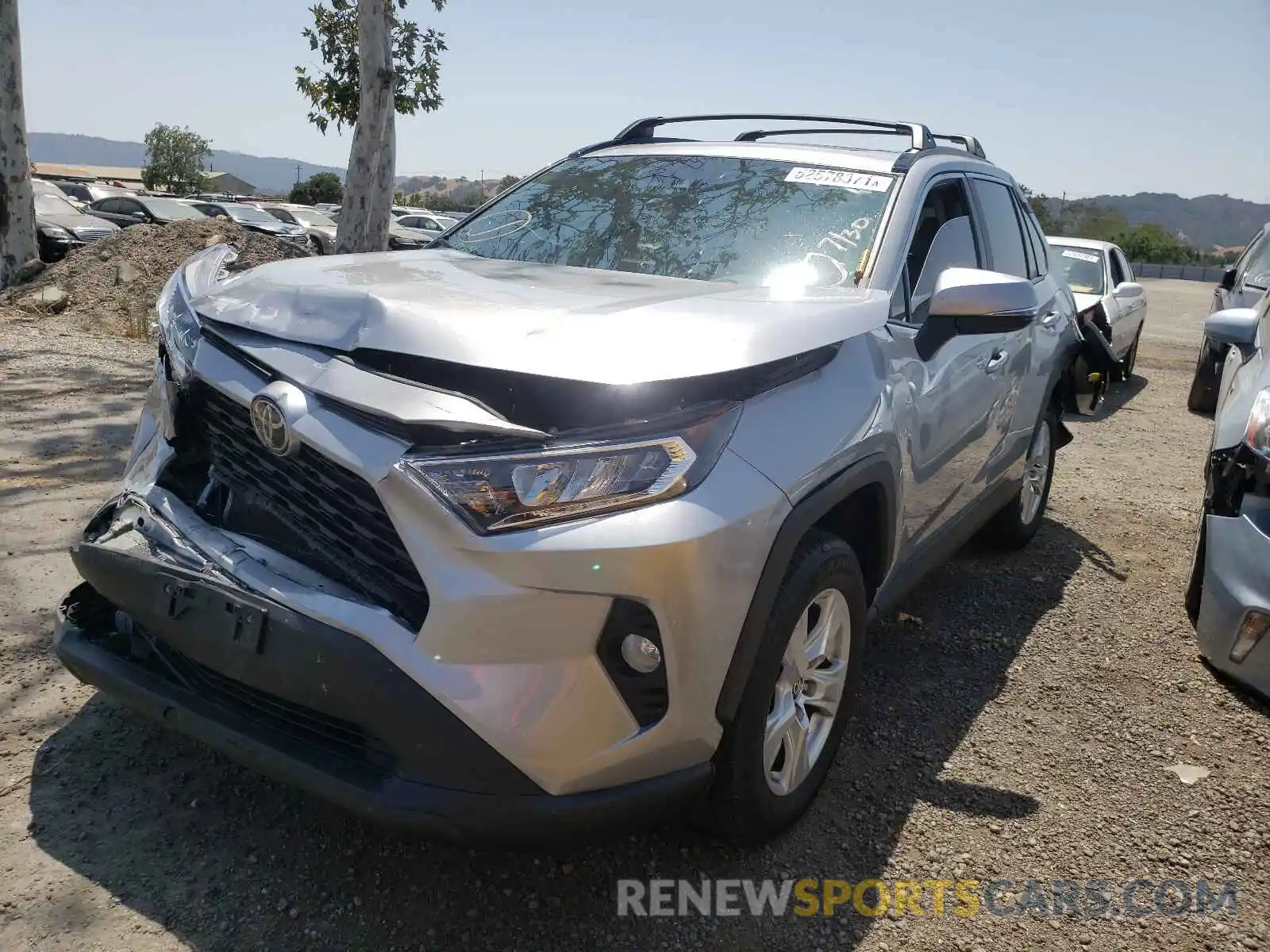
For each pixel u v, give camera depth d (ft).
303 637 6.89
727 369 7.25
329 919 7.43
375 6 35.86
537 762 6.64
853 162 11.79
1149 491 21.56
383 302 7.62
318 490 7.29
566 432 6.81
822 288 9.84
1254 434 11.87
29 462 17.11
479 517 6.53
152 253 37.40
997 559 16.55
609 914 7.75
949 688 11.93
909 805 9.50
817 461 7.82
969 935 7.88
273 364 7.52
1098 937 7.98
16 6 37.68
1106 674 12.55
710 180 11.90
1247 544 11.63
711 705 7.24
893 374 9.45
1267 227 31.45
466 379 7.20
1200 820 9.62
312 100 48.98
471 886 7.89
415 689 6.59
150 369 26.27
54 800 8.46
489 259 10.98
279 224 76.59
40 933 7.04
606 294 8.64
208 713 7.54
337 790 6.81
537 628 6.56
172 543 7.89
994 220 13.84
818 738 9.07
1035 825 9.36
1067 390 16.51
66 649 8.48
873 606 10.14
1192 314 75.46
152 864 7.82
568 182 12.68
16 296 36.11
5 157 38.60
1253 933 8.13
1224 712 11.71
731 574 7.02
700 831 8.27
